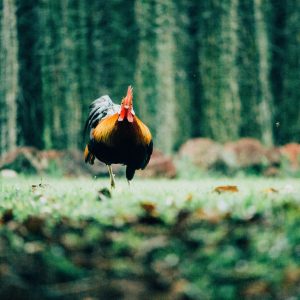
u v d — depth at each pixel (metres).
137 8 28.66
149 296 4.57
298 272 4.69
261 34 30.28
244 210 6.36
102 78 27.77
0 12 25.55
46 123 26.03
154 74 28.77
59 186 12.04
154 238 5.37
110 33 27.94
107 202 7.25
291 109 30.64
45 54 26.23
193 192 8.77
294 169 21.45
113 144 9.80
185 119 30.31
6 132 25.27
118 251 5.20
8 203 7.66
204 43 30.25
